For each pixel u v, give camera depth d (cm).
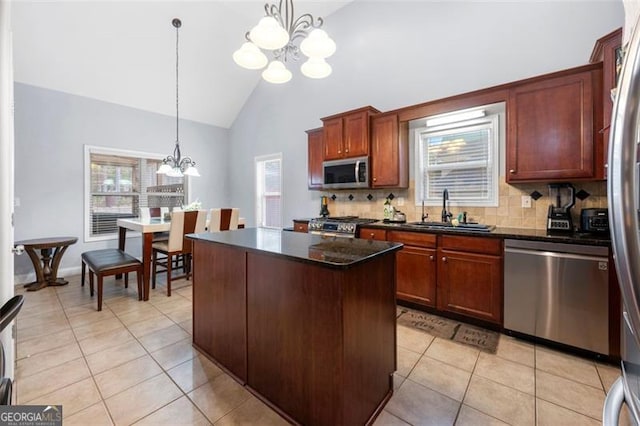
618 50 193
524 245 217
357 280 134
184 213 346
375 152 345
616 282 185
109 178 457
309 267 136
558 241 202
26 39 343
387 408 154
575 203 246
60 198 407
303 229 394
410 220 348
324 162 386
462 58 310
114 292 340
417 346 216
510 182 251
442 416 148
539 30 267
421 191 341
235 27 432
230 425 143
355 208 399
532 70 271
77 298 318
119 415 148
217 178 590
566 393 163
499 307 232
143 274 315
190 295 332
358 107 396
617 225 58
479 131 302
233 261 178
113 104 453
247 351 170
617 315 185
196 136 556
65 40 360
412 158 346
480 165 300
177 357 202
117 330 242
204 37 426
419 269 274
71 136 414
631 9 91
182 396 163
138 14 368
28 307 291
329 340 129
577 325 197
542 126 234
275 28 170
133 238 479
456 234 252
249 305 168
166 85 467
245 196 571
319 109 441
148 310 286
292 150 481
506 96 252
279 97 499
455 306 254
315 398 135
